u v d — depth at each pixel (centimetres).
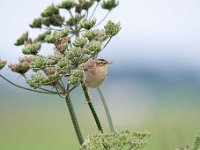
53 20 2083
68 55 1831
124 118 6462
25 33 2092
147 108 7431
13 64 1900
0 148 6700
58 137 6334
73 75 1798
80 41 1877
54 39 1916
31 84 1833
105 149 1734
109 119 1939
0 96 8700
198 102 8481
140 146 1741
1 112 7981
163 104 8638
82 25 1997
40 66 1847
